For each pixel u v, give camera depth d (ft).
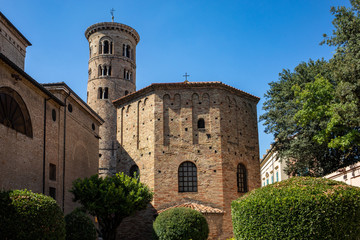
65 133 107.45
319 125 108.06
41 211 53.47
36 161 88.33
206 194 118.01
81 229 79.41
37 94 91.25
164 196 118.93
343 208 49.08
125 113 140.97
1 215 50.83
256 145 135.44
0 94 76.23
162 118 125.59
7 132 76.54
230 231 115.34
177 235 91.91
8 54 101.91
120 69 220.23
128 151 134.62
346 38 93.40
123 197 94.89
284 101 136.87
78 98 116.37
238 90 132.46
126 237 119.44
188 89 127.95
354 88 83.46
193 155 121.80
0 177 72.79
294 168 131.03
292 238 48.80
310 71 132.87
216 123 123.65
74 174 113.29
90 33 227.61
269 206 50.78
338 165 125.59
